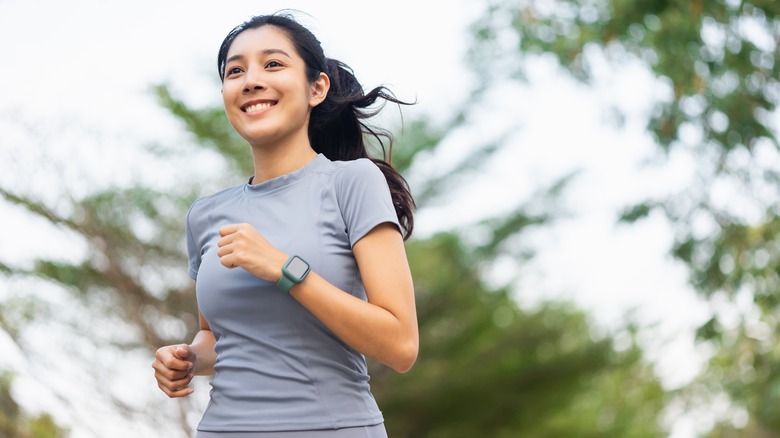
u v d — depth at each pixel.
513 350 16.20
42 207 11.48
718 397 20.48
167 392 2.38
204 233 2.39
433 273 15.77
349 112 2.65
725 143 8.63
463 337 16.20
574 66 8.88
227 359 2.23
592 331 16.89
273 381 2.17
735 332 9.23
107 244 12.00
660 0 8.19
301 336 2.17
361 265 2.19
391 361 2.14
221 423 2.20
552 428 17.38
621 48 8.69
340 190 2.24
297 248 2.19
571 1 9.27
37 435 10.53
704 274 8.88
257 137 2.29
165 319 12.62
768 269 8.80
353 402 2.21
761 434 19.09
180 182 12.97
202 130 13.02
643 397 20.73
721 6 8.05
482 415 16.56
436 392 15.94
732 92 8.47
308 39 2.38
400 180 2.62
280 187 2.30
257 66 2.32
